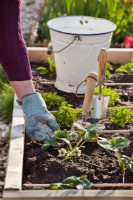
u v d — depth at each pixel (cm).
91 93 183
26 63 181
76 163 173
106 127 197
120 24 322
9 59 177
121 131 192
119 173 168
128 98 225
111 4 311
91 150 181
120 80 243
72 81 226
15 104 210
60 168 170
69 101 221
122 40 324
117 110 199
